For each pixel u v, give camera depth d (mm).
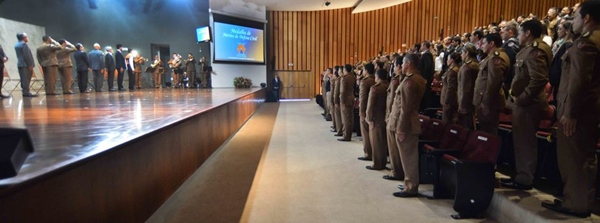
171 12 13359
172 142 3027
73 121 3092
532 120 2600
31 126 2756
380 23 14797
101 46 12648
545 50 2529
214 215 2652
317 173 3863
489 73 2854
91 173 1728
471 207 2547
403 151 3055
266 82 15352
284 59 16047
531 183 2684
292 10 15805
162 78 13523
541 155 2840
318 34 15945
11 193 1186
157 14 13242
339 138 6195
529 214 2266
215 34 13164
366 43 15297
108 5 12633
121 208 2055
